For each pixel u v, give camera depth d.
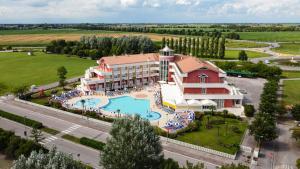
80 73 188.38
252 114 111.06
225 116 108.25
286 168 73.31
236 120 105.19
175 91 131.62
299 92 142.12
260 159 77.62
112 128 60.84
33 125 98.12
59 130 96.44
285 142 88.44
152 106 123.00
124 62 153.38
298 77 176.50
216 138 89.00
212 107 112.50
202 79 119.00
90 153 80.50
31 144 73.44
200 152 81.44
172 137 88.94
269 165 74.69
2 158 75.75
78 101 128.50
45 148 76.12
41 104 122.25
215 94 117.88
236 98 117.38
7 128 98.12
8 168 70.38
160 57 157.38
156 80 165.88
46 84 159.38
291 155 80.12
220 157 78.56
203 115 109.25
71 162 49.03
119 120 61.41
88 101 128.75
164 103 122.19
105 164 57.44
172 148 83.50
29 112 114.44
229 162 75.88
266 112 99.19
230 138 89.25
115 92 143.50
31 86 148.88
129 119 61.69
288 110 110.44
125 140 56.84
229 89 119.12
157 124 101.25
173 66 152.25
